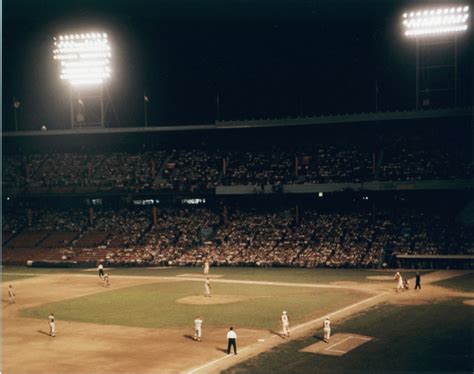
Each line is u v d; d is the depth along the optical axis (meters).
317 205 87.81
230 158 95.69
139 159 98.81
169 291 58.06
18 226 94.88
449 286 54.50
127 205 96.38
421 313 42.62
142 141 101.31
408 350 32.94
